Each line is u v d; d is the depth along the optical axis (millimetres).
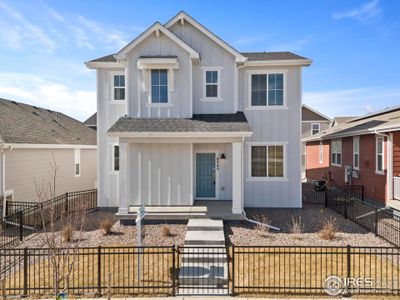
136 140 11016
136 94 12336
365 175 14781
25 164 13461
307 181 23047
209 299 5691
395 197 12062
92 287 5926
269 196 13258
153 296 5848
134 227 10453
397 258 7086
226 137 10883
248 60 13000
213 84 12945
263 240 9000
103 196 13406
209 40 12867
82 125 24375
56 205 12930
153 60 11906
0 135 11930
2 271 7148
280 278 6461
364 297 5684
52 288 5945
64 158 16766
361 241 8875
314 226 10508
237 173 10727
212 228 9508
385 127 11891
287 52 14766
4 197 11953
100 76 13422
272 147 13281
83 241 9070
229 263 7258
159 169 12031
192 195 12000
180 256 7762
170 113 12312
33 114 18500
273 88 13234
